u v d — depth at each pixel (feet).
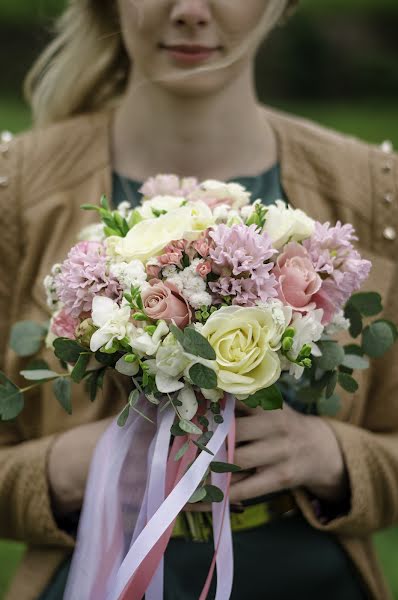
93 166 5.66
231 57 5.09
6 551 10.41
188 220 4.20
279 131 5.79
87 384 4.55
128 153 5.72
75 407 5.40
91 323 4.08
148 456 4.41
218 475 4.41
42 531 5.07
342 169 5.61
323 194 5.58
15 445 5.65
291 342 3.99
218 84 5.22
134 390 4.11
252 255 4.00
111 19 5.92
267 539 5.13
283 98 25.16
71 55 6.10
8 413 4.55
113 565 4.44
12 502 5.19
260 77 24.95
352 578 5.26
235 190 4.61
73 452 5.06
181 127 5.54
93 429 5.13
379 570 5.54
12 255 5.60
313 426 4.99
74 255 4.19
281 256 4.23
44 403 5.50
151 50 5.16
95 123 5.82
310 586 5.13
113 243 4.24
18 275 5.58
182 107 5.46
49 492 5.08
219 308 4.09
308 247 4.32
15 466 5.17
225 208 4.34
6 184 5.65
